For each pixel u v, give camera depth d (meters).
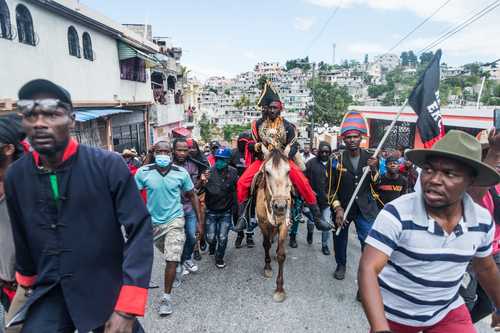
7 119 2.43
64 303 1.83
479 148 1.70
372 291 1.71
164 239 4.00
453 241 1.82
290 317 3.84
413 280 1.93
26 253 1.92
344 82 124.50
